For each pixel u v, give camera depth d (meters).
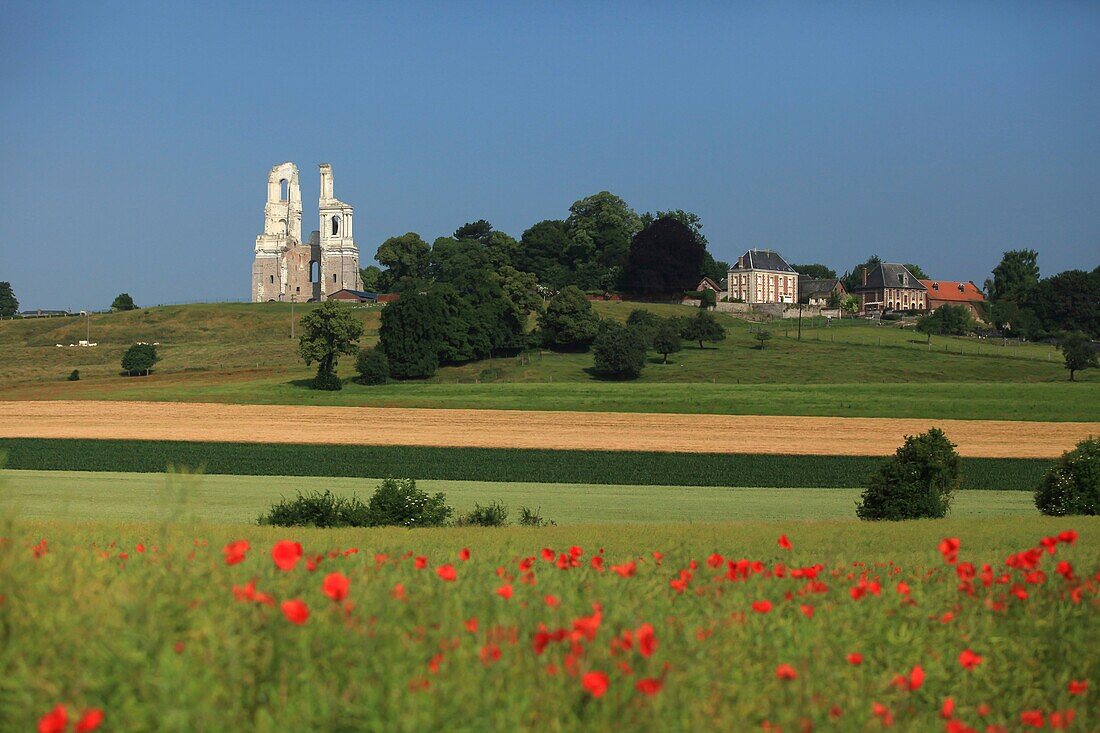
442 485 116.38
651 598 21.47
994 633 21.03
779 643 18.67
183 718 12.80
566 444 142.75
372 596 18.33
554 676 15.38
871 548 50.00
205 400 196.12
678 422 168.12
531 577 23.45
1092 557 33.31
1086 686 18.53
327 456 132.00
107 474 119.88
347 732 13.81
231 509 92.12
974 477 119.50
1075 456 87.12
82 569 19.14
